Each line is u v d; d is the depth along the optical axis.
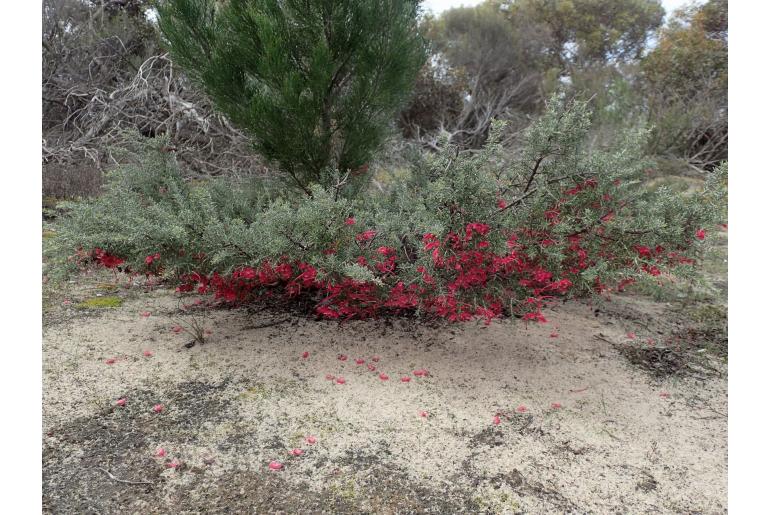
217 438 2.15
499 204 2.70
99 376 2.63
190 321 3.42
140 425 2.22
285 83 3.06
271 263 2.74
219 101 3.35
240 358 2.90
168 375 2.68
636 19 20.23
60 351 2.88
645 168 3.74
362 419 2.33
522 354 3.09
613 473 2.01
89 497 1.78
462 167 2.47
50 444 2.06
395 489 1.88
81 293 3.86
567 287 2.95
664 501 1.86
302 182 3.67
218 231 2.64
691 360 3.08
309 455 2.06
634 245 2.78
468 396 2.57
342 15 3.28
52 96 7.96
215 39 3.29
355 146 3.63
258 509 1.76
